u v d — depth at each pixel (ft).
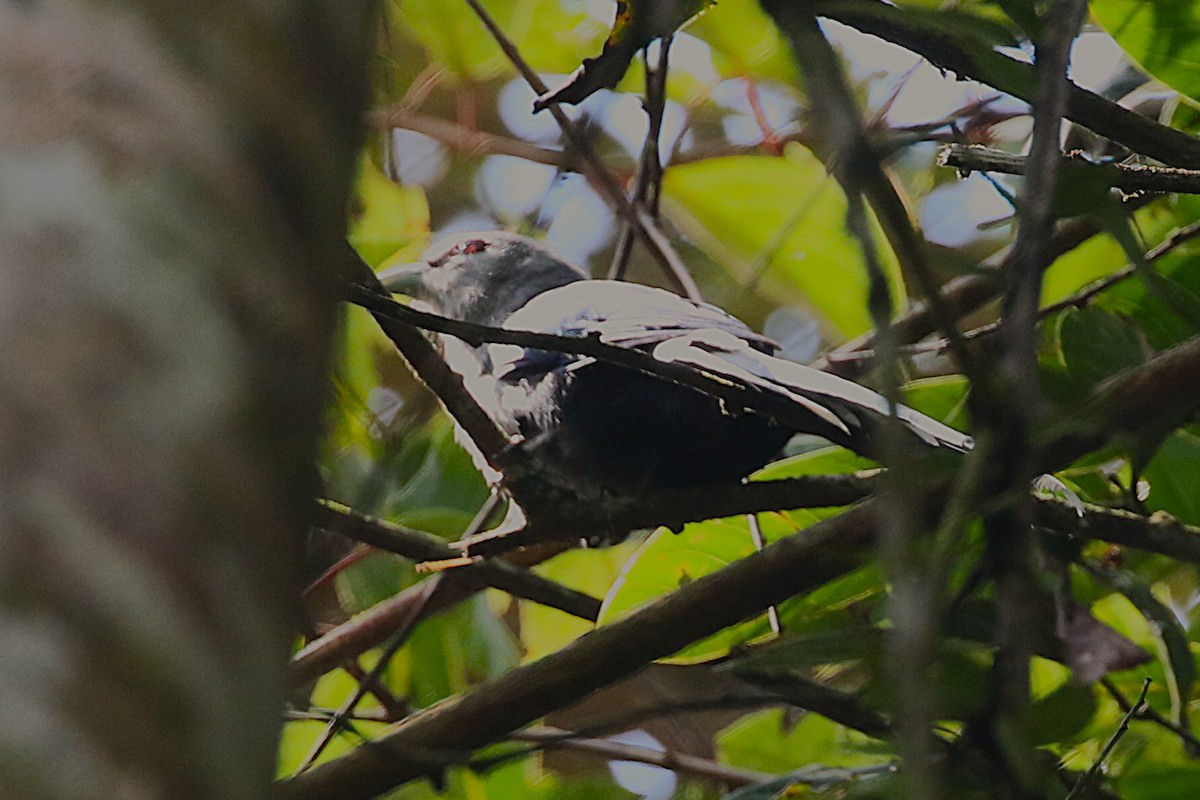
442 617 34.37
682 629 23.99
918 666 10.36
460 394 25.29
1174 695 23.43
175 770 5.44
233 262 6.46
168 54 6.74
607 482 29.71
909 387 28.04
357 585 34.53
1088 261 31.04
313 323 6.75
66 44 6.52
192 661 5.63
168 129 6.54
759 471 30.01
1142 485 26.73
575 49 34.32
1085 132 26.81
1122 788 25.50
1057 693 22.29
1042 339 27.63
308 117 7.09
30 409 5.62
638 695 44.55
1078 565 22.54
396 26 34.04
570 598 29.94
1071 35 14.08
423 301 42.34
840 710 20.17
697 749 43.04
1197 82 24.72
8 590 5.35
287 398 6.46
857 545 23.40
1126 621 29.14
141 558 5.65
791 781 22.09
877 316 11.01
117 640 5.48
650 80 28.53
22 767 5.15
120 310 6.00
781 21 11.66
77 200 6.12
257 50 7.01
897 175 30.86
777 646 19.44
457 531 34.01
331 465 25.80
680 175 32.86
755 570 23.77
